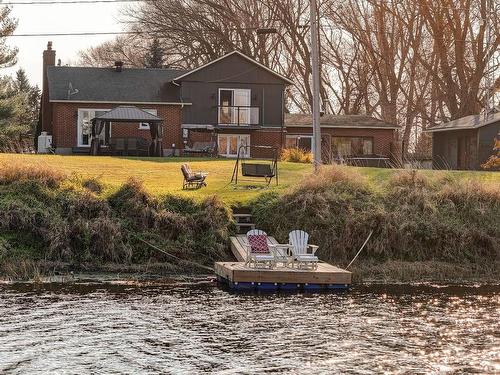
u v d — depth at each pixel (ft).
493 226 84.43
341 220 82.28
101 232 77.10
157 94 169.48
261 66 172.35
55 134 163.94
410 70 226.79
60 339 50.21
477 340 51.88
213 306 61.31
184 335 51.93
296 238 74.18
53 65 190.49
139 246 77.82
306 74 226.58
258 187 92.32
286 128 177.99
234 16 224.33
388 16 217.56
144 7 230.48
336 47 237.04
